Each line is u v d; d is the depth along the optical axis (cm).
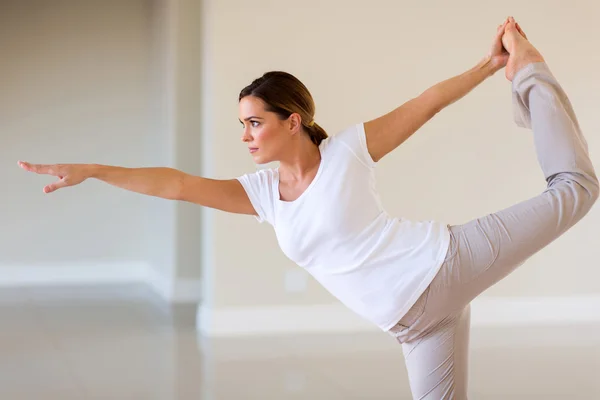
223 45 638
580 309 710
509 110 685
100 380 499
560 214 249
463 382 274
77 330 658
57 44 902
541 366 547
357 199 254
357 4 653
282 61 645
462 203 681
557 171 254
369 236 255
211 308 648
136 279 943
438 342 268
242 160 644
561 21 689
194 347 597
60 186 254
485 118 682
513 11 680
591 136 698
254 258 652
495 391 484
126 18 916
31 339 622
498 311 695
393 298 255
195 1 787
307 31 647
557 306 705
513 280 699
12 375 511
